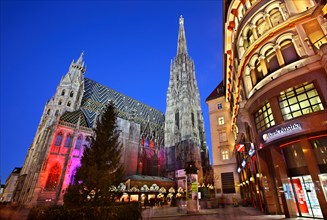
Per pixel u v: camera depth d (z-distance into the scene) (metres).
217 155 40.28
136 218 15.52
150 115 100.94
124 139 68.38
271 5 19.66
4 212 14.24
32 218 12.30
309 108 15.15
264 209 19.73
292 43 17.30
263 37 19.06
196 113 92.81
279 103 17.08
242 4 23.75
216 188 37.69
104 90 88.69
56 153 50.28
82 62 78.31
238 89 25.88
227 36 27.45
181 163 71.81
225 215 19.64
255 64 20.86
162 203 46.78
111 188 17.98
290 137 15.48
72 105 67.94
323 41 15.47
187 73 98.88
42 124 63.25
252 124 20.77
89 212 12.78
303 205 15.06
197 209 22.42
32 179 47.22
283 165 16.61
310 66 15.10
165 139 87.25
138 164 70.25
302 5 17.91
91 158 17.86
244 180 32.50
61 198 45.69
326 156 13.93
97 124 20.41
